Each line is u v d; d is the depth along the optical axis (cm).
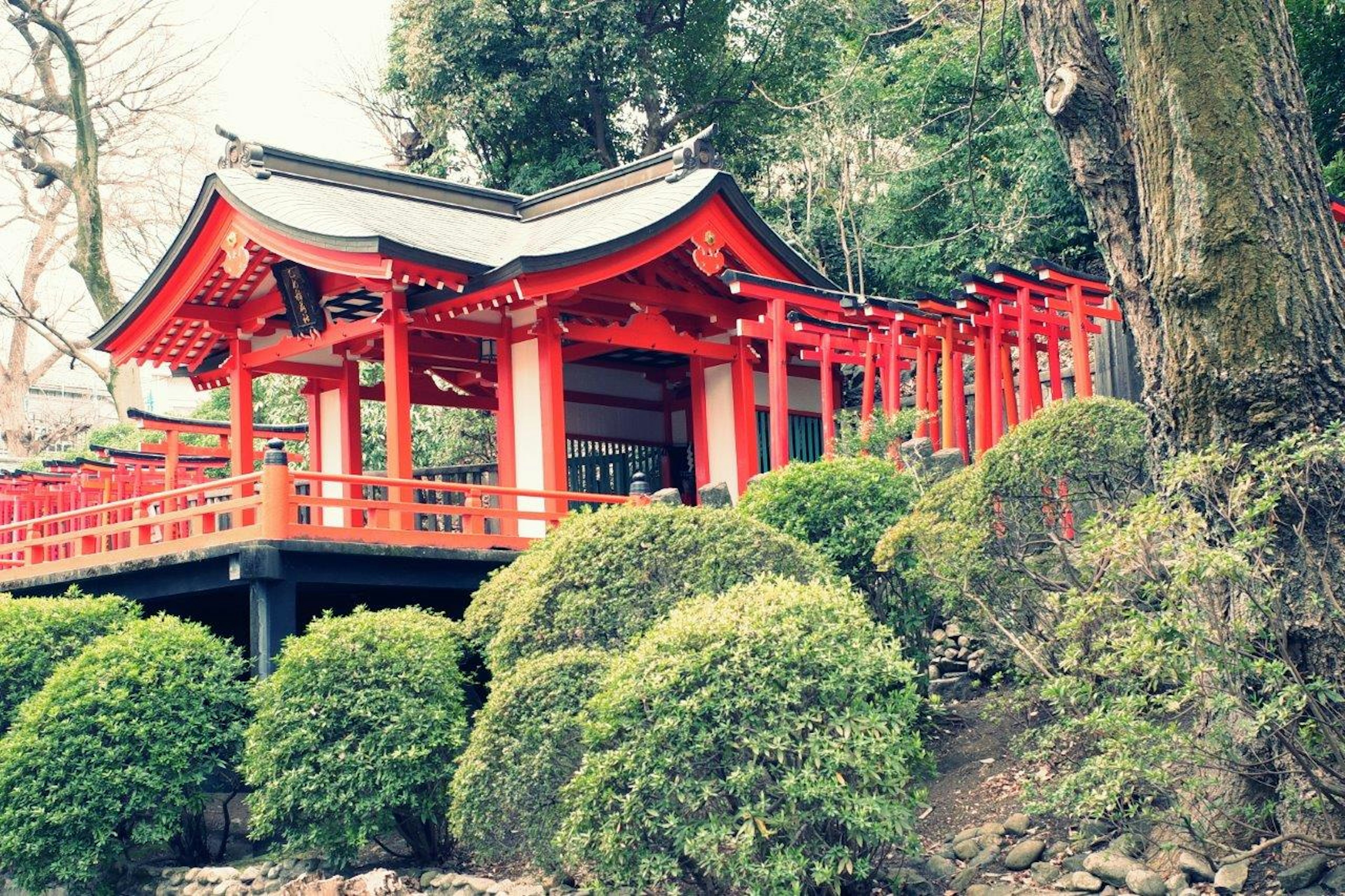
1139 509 633
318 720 870
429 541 1118
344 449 1631
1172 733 637
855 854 684
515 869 855
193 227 1412
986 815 796
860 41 2636
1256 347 642
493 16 2330
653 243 1370
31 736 923
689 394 1839
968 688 1005
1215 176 653
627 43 2394
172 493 1152
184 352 1642
